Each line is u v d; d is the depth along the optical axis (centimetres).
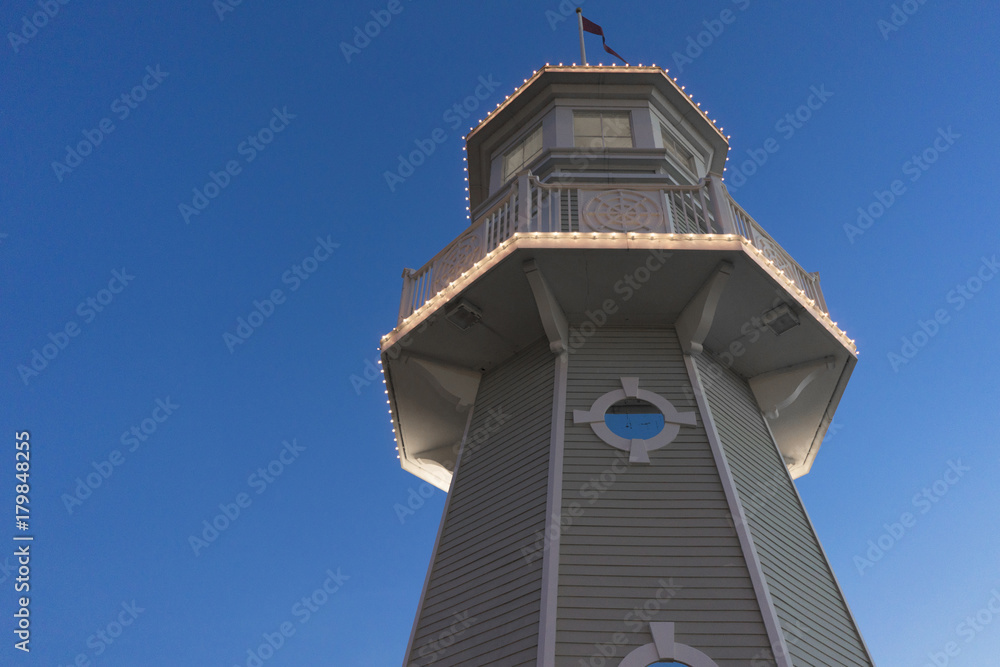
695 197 1089
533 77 1395
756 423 1079
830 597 891
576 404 964
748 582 775
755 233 1054
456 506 991
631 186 1041
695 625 737
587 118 1378
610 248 952
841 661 808
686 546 807
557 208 1021
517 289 1018
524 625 762
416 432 1269
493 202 1349
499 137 1470
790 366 1125
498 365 1155
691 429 934
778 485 998
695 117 1453
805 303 1027
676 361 1016
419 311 1094
